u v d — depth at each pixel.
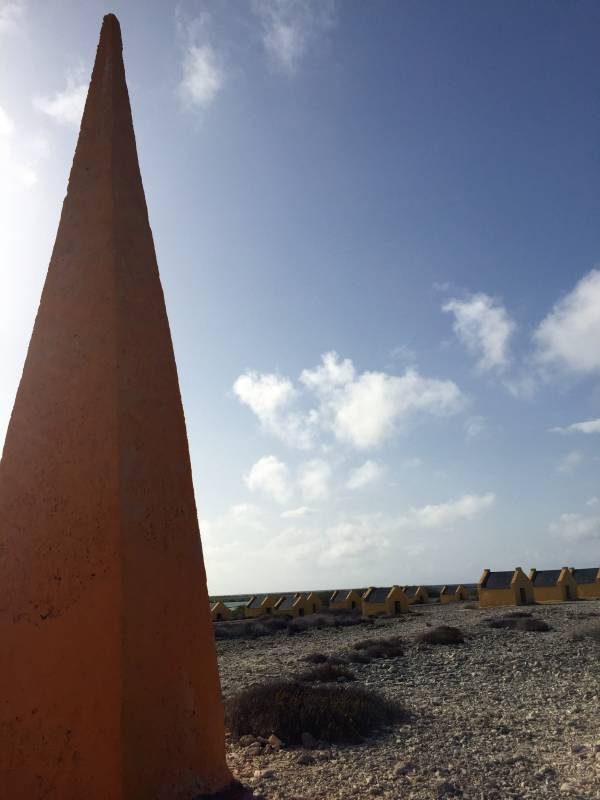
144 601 4.83
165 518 5.40
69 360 5.51
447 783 6.89
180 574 5.43
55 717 4.49
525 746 8.82
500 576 55.75
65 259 5.96
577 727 9.83
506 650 21.72
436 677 16.45
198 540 5.93
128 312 5.68
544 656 19.17
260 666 21.34
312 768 7.75
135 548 4.88
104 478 4.95
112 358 5.34
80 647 4.57
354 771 7.58
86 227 5.99
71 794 4.30
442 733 9.67
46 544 4.96
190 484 6.00
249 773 7.59
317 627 44.50
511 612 42.03
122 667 4.44
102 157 6.22
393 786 6.94
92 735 4.36
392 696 13.44
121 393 5.25
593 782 6.92
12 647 4.79
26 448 5.37
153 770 4.54
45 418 5.40
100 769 4.27
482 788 6.86
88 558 4.78
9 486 5.29
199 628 5.58
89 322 5.57
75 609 4.69
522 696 13.07
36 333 5.79
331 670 16.45
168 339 6.29
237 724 9.76
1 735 4.61
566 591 53.31
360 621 46.78
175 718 4.92
